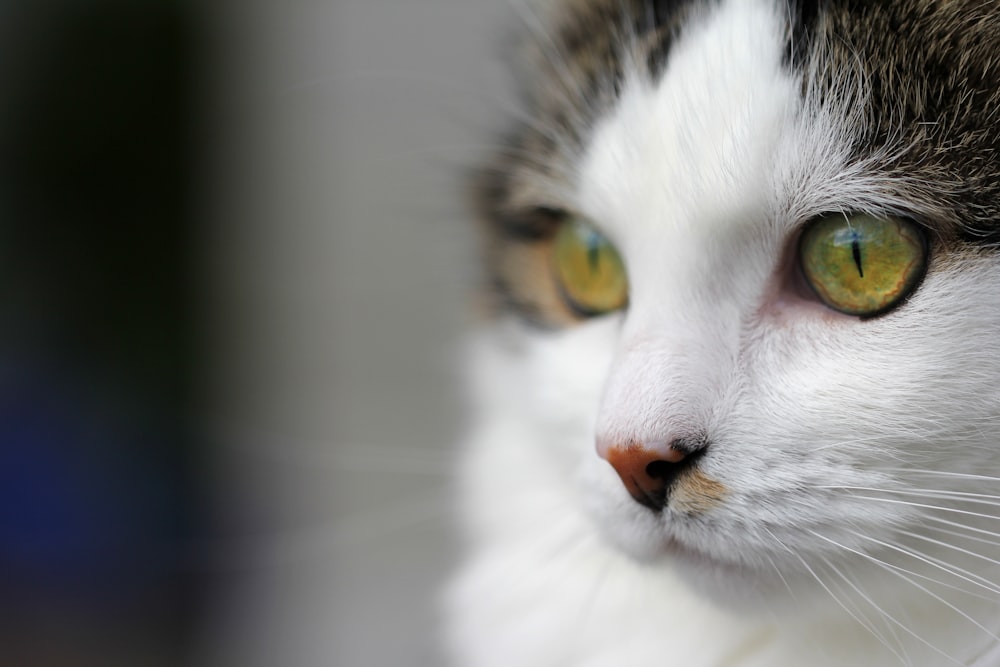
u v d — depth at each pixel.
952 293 0.32
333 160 0.64
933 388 0.32
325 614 0.61
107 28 0.73
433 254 0.53
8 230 0.73
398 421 0.61
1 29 0.74
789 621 0.35
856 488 0.33
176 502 0.70
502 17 0.44
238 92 0.69
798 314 0.34
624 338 0.34
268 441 0.66
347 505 0.62
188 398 0.71
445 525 0.51
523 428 0.40
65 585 0.69
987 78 0.32
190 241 0.72
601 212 0.36
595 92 0.37
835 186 0.33
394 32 0.58
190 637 0.68
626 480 0.34
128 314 0.73
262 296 0.67
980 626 0.34
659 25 0.36
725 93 0.34
